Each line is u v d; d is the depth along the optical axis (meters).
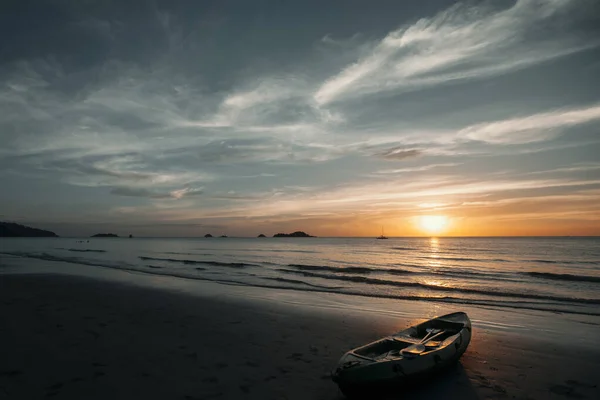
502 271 27.38
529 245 82.88
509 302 15.18
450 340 7.38
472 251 58.91
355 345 9.06
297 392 6.25
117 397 6.04
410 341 7.30
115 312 12.55
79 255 49.94
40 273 24.91
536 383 6.74
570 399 6.11
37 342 9.00
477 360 7.98
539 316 12.61
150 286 19.06
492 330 10.70
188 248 79.31
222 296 16.12
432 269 29.06
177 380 6.77
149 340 9.33
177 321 11.40
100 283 19.88
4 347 8.59
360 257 45.78
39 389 6.33
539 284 20.59
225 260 40.38
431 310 13.44
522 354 8.41
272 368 7.41
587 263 34.75
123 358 7.95
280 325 11.03
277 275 24.84
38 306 13.38
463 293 17.41
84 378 6.83
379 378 5.75
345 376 5.66
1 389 6.31
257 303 14.50
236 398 6.01
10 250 64.31
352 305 14.29
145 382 6.66
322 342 9.30
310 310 13.23
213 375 7.02
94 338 9.41
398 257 45.16
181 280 21.91
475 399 6.02
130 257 45.69
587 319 12.17
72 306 13.44
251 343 9.17
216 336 9.78
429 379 6.79
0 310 12.64
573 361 7.95
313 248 78.56
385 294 16.98
